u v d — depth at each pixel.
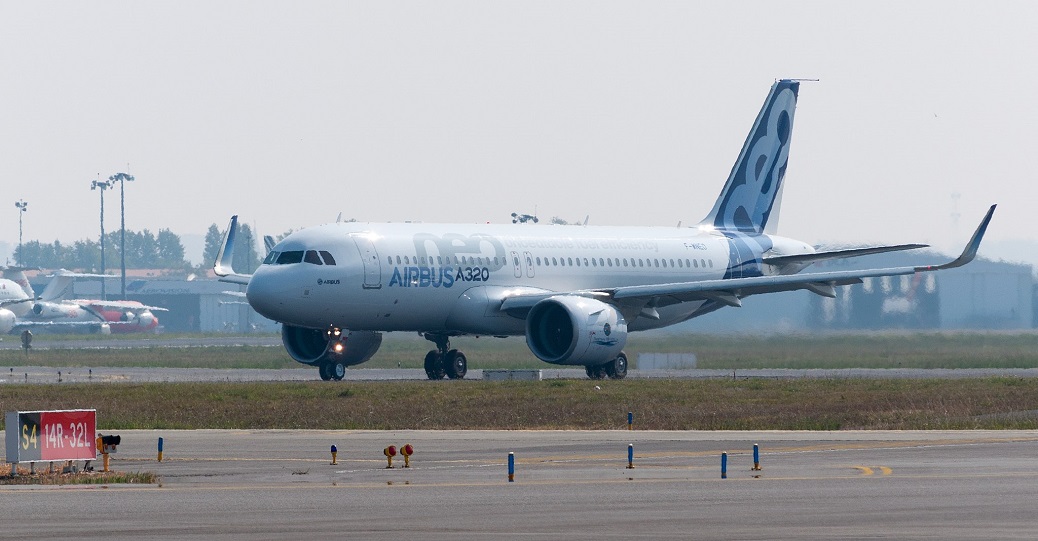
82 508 77.06
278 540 65.88
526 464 98.31
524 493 82.94
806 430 127.44
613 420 137.12
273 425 134.00
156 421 137.75
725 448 109.56
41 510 76.31
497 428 129.88
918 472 92.25
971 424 131.50
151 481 89.81
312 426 132.88
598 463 98.44
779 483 86.94
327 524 70.81
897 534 66.44
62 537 67.06
